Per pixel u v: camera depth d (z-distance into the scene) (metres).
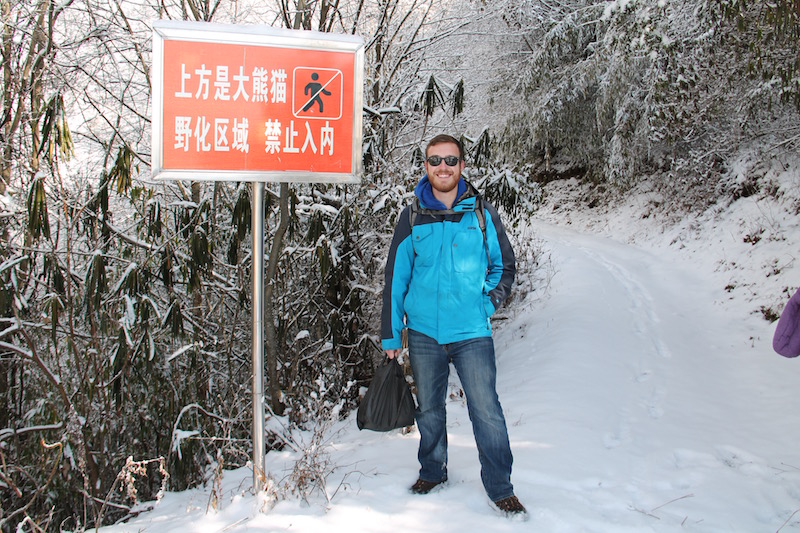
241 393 5.42
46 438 4.87
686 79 9.64
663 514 2.94
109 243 5.28
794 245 8.43
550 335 7.26
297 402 5.49
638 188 14.93
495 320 8.96
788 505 3.10
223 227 5.97
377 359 7.07
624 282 10.03
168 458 4.42
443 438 3.07
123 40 5.72
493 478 2.83
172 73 2.88
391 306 3.01
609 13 10.15
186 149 2.91
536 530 2.71
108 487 4.88
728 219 10.66
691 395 5.17
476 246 2.92
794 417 4.53
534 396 4.93
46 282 5.02
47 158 4.61
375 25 7.91
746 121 10.43
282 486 3.37
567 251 12.41
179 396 5.37
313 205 5.61
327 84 3.05
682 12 9.17
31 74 4.71
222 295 5.64
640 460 3.67
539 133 15.48
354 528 2.77
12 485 3.96
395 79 8.05
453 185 2.91
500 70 13.82
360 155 3.10
